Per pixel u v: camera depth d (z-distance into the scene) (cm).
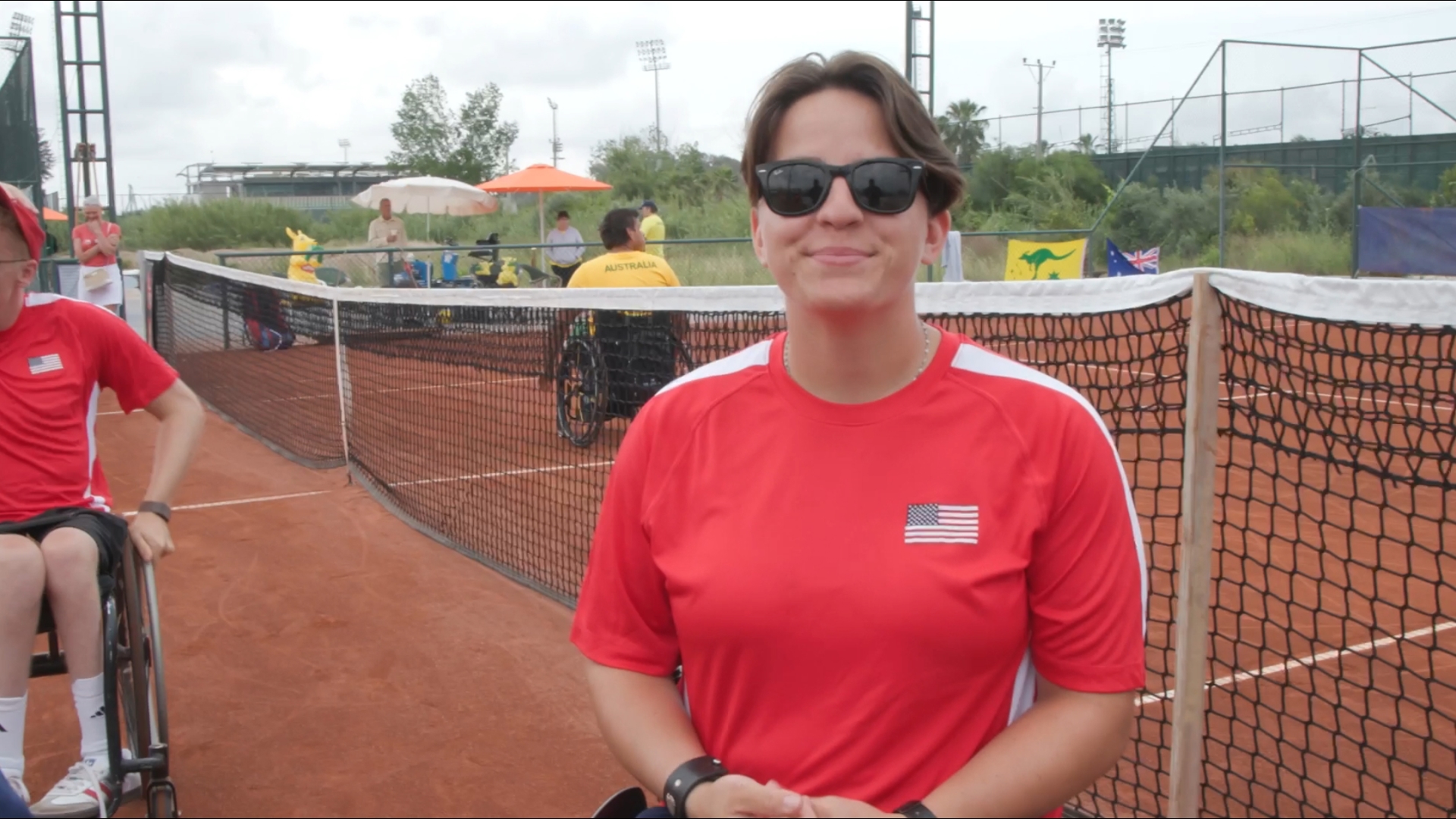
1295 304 258
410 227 3359
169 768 365
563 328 673
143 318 1557
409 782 372
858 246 155
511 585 571
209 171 4781
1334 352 300
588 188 1978
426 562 614
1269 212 2042
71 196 1577
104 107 1598
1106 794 338
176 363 1360
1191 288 288
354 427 866
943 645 153
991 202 3100
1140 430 330
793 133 161
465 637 502
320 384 1145
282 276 1816
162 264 1376
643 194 3697
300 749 397
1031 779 153
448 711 427
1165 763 354
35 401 317
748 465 165
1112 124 2884
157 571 602
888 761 157
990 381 162
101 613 304
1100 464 158
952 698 156
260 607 545
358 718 422
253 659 480
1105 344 337
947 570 153
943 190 162
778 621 157
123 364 333
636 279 846
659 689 178
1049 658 161
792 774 161
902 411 161
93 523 312
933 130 162
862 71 159
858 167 153
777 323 458
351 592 565
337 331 848
